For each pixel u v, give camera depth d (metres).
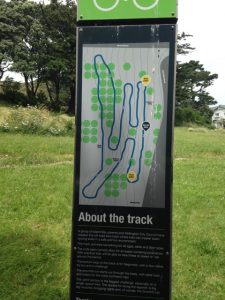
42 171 12.79
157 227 4.23
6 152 15.80
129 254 4.28
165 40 4.20
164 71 4.21
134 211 4.27
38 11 52.50
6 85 50.59
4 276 6.12
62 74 51.56
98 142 4.33
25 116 23.81
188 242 7.52
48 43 51.22
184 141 24.67
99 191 4.32
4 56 49.03
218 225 8.54
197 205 9.89
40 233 7.81
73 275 4.35
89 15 4.30
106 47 4.29
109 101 4.30
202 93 73.44
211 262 6.76
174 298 5.62
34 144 18.14
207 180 12.61
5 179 11.59
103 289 4.32
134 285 4.27
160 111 4.22
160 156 4.23
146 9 4.22
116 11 4.27
